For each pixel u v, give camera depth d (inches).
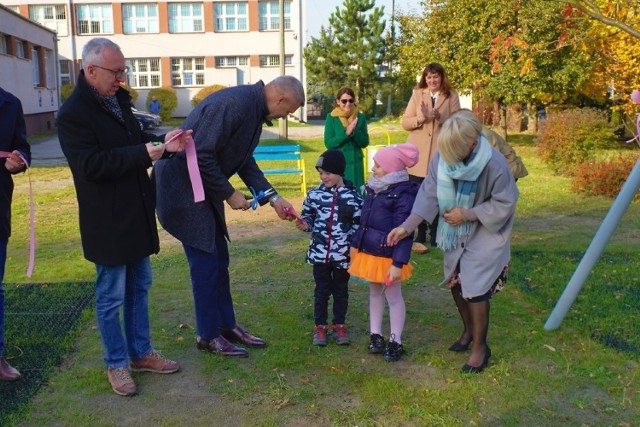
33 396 142.9
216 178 149.7
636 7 243.9
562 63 645.3
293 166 584.1
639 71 555.2
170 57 1432.1
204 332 162.6
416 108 257.9
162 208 154.9
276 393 143.6
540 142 555.2
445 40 732.7
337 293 171.9
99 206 135.0
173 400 141.9
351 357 164.1
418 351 166.9
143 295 152.0
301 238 302.8
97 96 133.2
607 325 182.1
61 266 255.4
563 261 249.8
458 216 145.1
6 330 180.4
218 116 148.0
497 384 147.7
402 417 133.7
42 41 1125.7
